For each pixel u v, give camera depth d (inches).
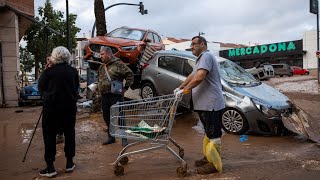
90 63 520.7
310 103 578.9
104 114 302.4
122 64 297.6
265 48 2330.2
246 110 334.0
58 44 1533.0
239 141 315.9
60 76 220.8
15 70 670.5
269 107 327.9
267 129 329.4
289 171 225.1
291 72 1739.7
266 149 285.0
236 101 341.4
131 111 221.8
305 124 325.4
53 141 225.5
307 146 293.7
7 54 663.8
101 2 565.6
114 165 221.6
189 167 236.7
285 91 835.4
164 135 213.2
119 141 317.1
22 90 722.8
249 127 335.0
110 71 294.5
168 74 427.8
